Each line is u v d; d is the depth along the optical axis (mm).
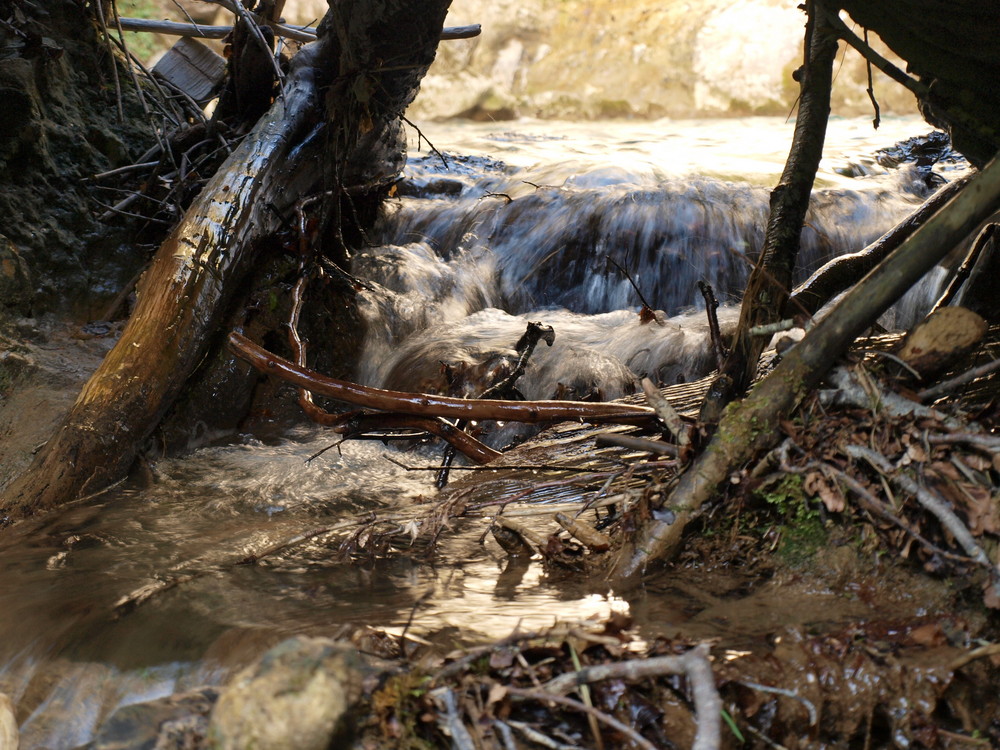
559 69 20000
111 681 2762
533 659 2449
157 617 3074
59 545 4086
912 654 2424
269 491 4965
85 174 7387
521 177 11047
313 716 1983
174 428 5707
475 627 2736
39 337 6391
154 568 3660
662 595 2926
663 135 16875
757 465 3076
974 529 2695
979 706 2342
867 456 2895
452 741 2203
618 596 2951
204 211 6262
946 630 2535
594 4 19953
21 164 6918
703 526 3162
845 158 11898
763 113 19562
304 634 2773
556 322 7852
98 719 2660
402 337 7266
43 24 7875
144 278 5969
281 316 6512
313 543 3814
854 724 2322
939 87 3688
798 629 2561
